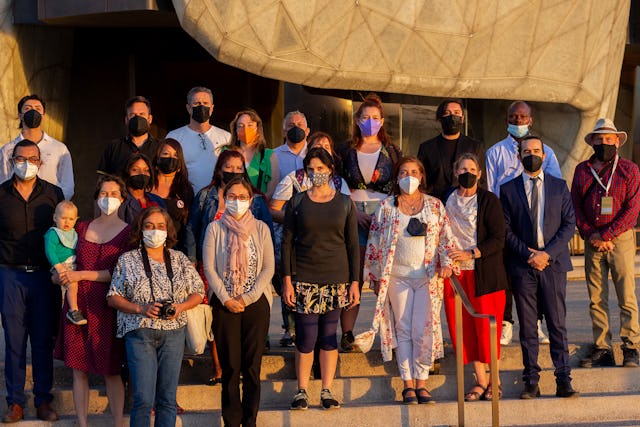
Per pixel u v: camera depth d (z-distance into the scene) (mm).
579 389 7855
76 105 19203
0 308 7098
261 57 15195
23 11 16047
